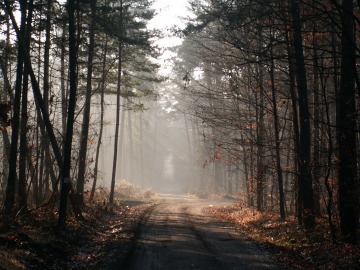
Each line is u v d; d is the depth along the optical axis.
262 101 24.17
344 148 13.13
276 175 26.61
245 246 14.70
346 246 12.29
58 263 10.84
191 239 15.95
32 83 17.19
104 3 27.97
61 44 21.91
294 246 14.23
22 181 17.78
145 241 15.05
